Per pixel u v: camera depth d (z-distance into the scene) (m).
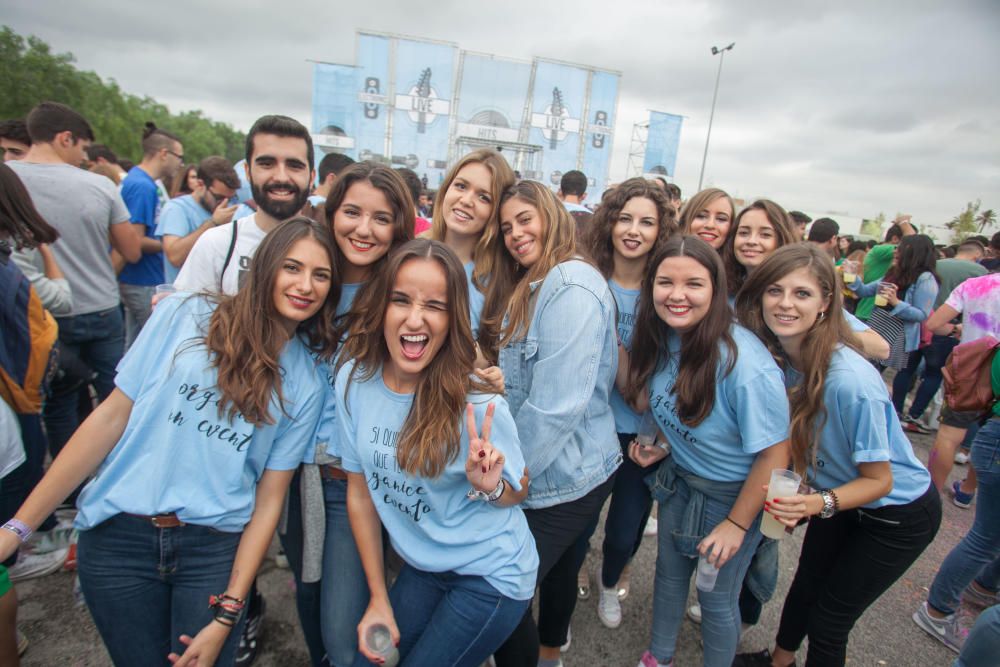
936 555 3.34
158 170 4.37
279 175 2.09
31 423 2.27
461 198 2.05
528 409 1.77
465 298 1.54
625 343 2.38
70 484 1.50
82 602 2.38
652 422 2.17
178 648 1.57
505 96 19.12
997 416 2.42
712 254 1.75
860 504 1.71
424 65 17.89
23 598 2.40
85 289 3.06
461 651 1.61
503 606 1.61
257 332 1.52
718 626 1.95
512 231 1.99
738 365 1.73
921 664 2.44
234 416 1.51
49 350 2.14
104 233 3.12
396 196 1.79
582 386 1.75
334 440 1.75
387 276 1.53
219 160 3.72
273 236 1.54
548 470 1.84
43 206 2.85
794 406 1.85
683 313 1.77
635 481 2.34
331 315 1.77
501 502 1.61
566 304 1.77
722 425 1.80
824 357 1.77
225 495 1.53
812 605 2.06
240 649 2.18
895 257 5.18
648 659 2.19
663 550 2.12
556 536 1.90
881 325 5.19
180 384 1.49
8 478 2.24
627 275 2.42
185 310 1.58
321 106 17.66
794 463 1.91
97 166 5.53
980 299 3.32
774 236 2.52
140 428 1.47
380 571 1.77
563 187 5.49
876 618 2.71
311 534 1.76
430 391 1.54
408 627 1.73
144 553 1.50
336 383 1.69
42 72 39.84
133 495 1.47
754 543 1.94
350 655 1.75
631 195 2.29
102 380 3.32
